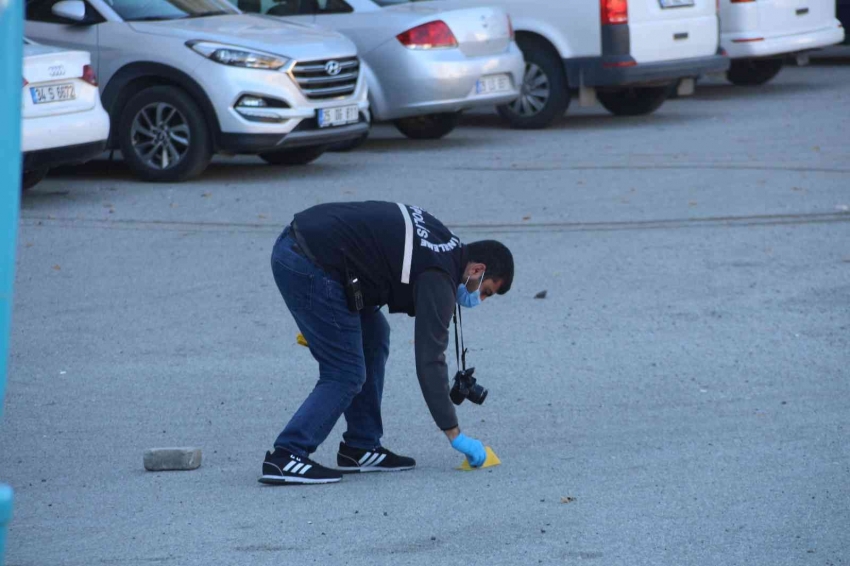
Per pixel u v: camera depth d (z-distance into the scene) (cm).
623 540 1648
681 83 6231
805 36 6788
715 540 1648
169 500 1831
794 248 3453
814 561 1579
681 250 3456
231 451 2077
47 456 2048
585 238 3606
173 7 4669
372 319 1981
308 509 1788
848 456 1991
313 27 4747
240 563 1577
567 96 5819
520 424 2195
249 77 4328
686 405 2286
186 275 3256
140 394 2386
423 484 1900
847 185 4241
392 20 5128
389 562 1577
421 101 5131
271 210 3988
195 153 4394
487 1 5756
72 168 4888
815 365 2514
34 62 3888
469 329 2816
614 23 5612
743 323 2809
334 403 1891
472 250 1866
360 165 4859
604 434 2130
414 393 2406
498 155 5062
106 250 3497
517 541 1650
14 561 1581
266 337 2769
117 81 4434
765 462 1967
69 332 2792
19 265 3341
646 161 4809
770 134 5425
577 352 2631
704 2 5900
